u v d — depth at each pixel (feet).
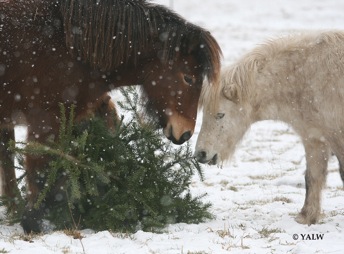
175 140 36.40
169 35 35.73
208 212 41.24
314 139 41.14
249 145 73.05
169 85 36.14
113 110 39.63
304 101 40.70
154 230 36.91
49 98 35.22
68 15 35.14
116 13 35.86
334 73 39.75
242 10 234.79
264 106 42.04
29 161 35.86
